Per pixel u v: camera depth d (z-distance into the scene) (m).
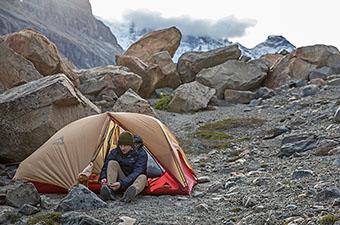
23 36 27.86
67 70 29.89
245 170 14.12
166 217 9.23
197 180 13.17
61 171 11.89
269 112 26.70
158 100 34.62
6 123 15.68
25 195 10.15
